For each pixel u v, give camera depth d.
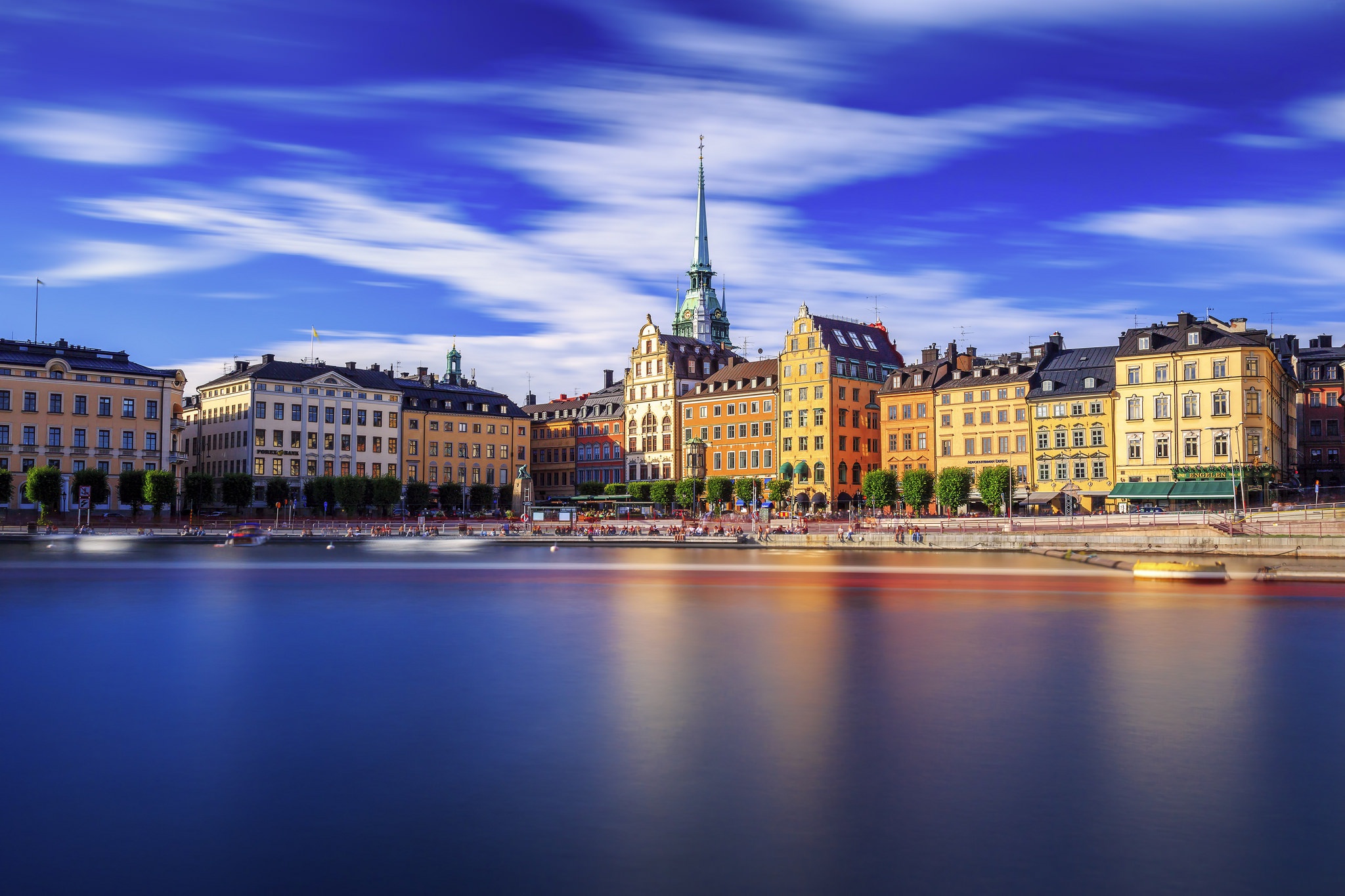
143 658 37.56
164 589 62.19
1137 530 97.75
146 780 22.48
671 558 95.00
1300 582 69.00
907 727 26.94
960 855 18.23
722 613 50.69
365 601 55.88
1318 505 103.06
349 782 22.31
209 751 24.78
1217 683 32.81
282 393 184.88
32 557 91.81
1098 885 17.00
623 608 52.59
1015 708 29.25
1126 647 39.97
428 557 96.31
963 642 41.31
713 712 28.73
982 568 81.81
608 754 24.42
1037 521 117.31
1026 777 22.66
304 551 104.25
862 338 186.00
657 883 17.09
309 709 29.14
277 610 51.66
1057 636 42.97
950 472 146.50
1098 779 22.48
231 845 18.78
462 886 16.98
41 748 25.09
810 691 31.61
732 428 187.62
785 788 21.84
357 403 193.12
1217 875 17.42
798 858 18.11
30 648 39.78
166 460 168.25
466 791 21.70
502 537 127.06
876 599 57.00
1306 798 21.19
